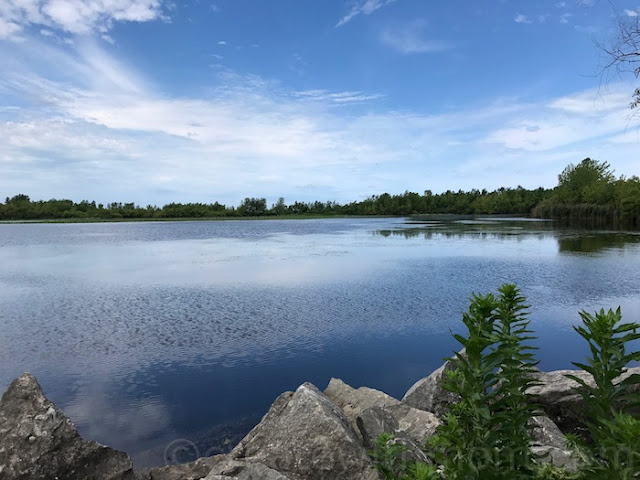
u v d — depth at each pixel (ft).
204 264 105.91
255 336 47.06
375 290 71.00
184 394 32.78
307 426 19.19
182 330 49.85
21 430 17.66
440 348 42.65
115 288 76.43
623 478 7.02
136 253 133.90
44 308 62.03
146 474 19.75
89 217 511.81
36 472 17.11
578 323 50.47
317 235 206.28
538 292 67.82
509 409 9.41
